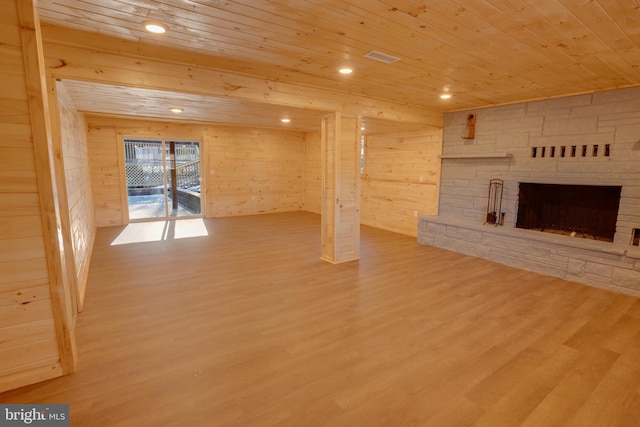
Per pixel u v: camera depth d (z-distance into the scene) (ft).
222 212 26.35
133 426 5.21
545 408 5.69
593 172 12.65
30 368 6.11
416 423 5.33
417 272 12.94
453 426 5.28
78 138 15.24
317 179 28.35
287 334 8.16
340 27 7.22
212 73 10.23
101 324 8.54
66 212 8.55
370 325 8.64
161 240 17.94
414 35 7.56
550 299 10.37
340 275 12.53
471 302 10.12
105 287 11.08
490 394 6.04
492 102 14.98
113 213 22.06
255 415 5.47
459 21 6.85
